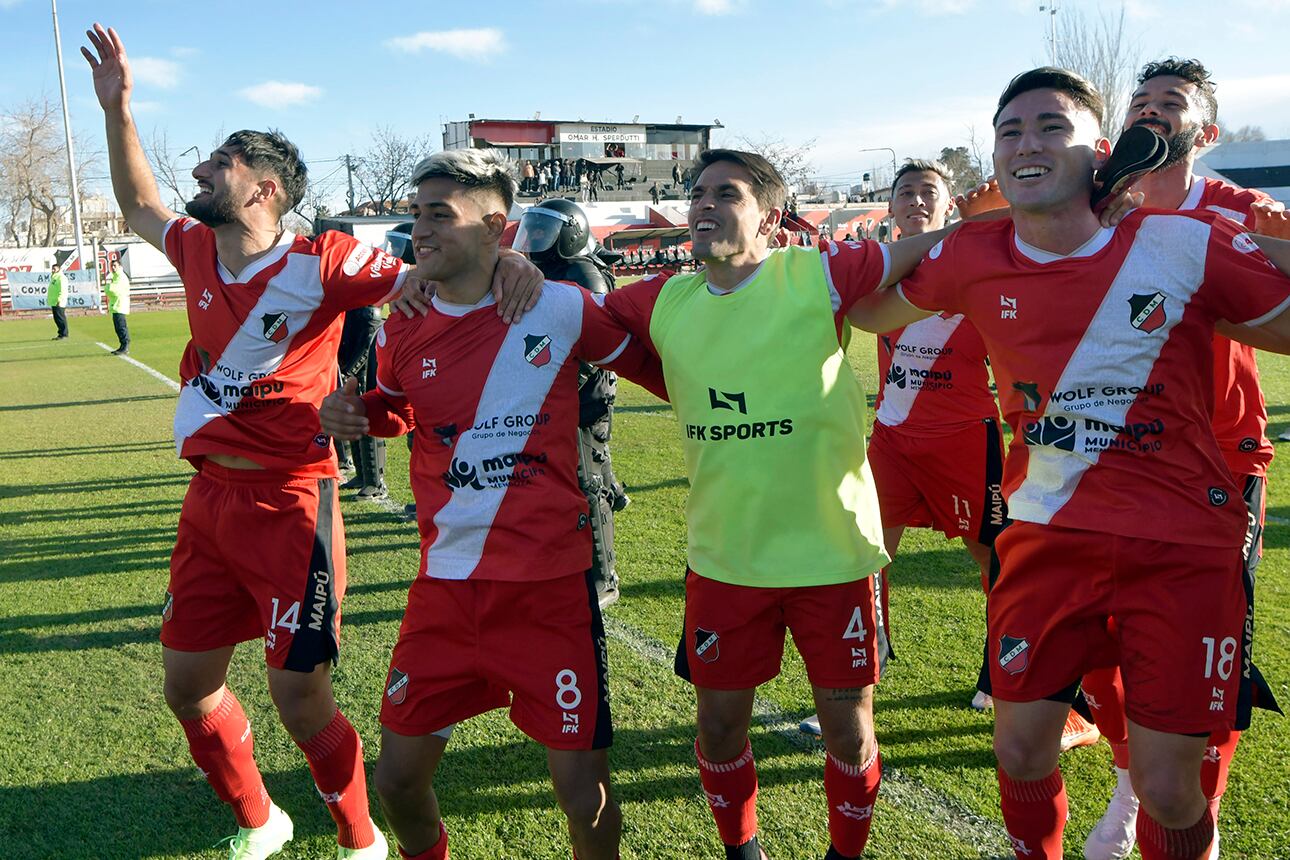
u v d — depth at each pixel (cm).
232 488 287
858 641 259
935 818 307
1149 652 223
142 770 363
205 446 285
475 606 247
